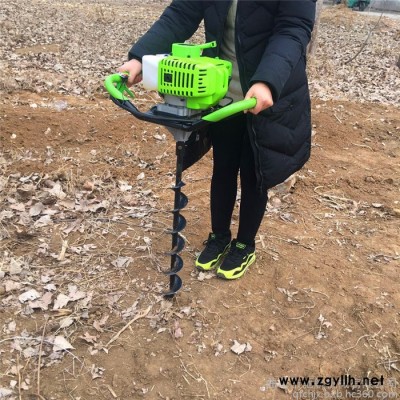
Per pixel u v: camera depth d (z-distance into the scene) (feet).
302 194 14.48
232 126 9.09
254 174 9.12
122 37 40.09
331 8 68.18
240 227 10.08
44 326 8.96
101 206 12.62
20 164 14.74
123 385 8.16
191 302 9.71
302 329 9.47
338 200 14.35
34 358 8.39
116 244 11.27
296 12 7.77
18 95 20.20
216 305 9.71
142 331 9.03
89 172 14.71
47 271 10.27
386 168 16.87
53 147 16.12
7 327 8.90
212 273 10.48
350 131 19.72
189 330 9.14
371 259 11.51
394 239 12.42
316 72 30.12
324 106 22.35
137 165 15.57
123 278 10.22
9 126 16.84
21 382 8.01
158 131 17.79
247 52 8.20
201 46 7.73
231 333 9.19
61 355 8.48
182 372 8.43
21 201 12.75
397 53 41.47
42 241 11.20
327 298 10.16
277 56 7.52
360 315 9.84
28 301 9.46
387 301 10.20
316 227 12.73
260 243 11.68
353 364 8.95
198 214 12.69
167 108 7.66
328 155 17.52
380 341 9.39
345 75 31.01
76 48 33.17
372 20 62.39
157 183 14.42
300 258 11.28
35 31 37.58
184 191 13.96
